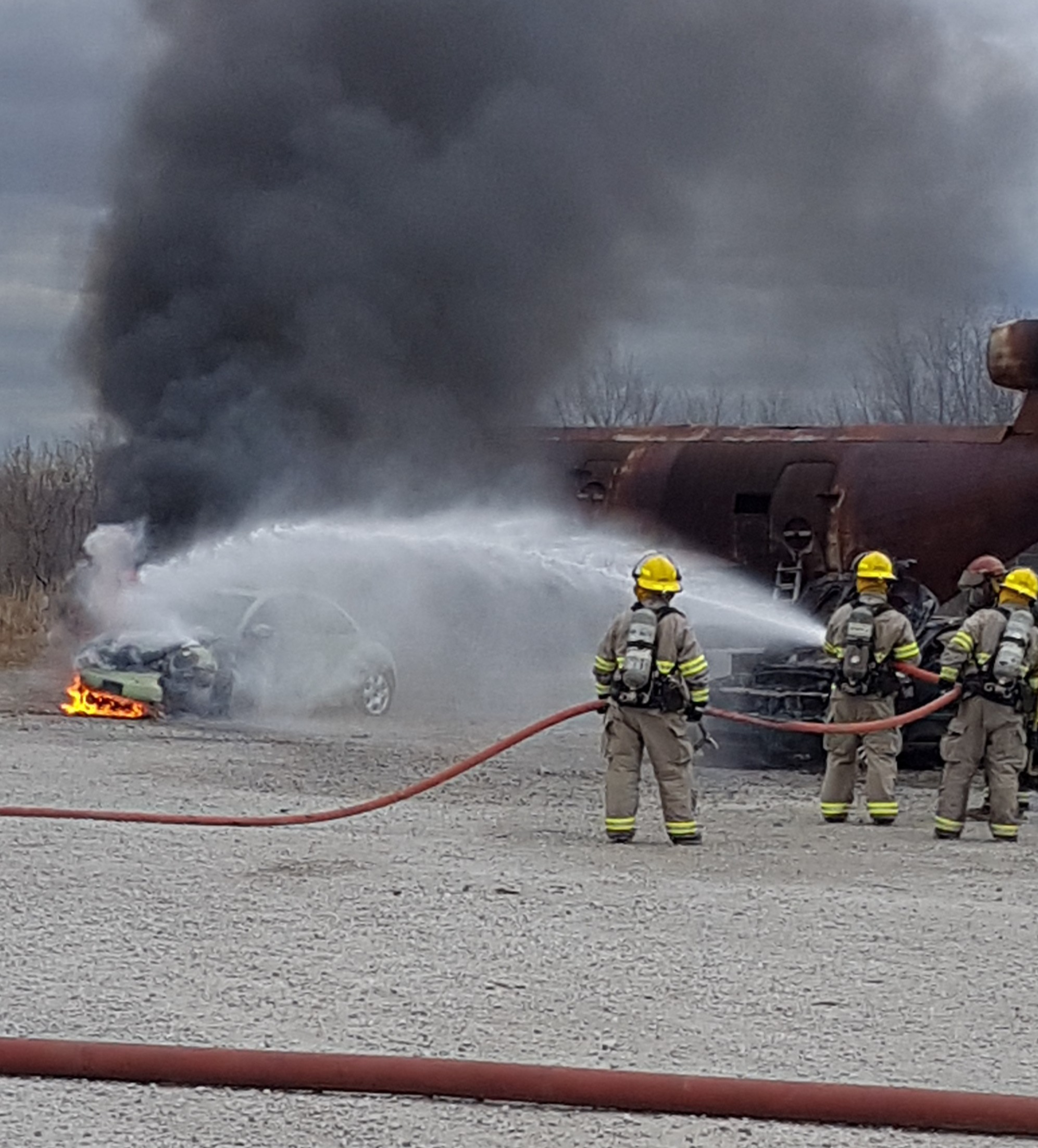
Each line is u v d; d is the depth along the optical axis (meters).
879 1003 7.14
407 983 7.34
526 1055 6.35
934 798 14.32
